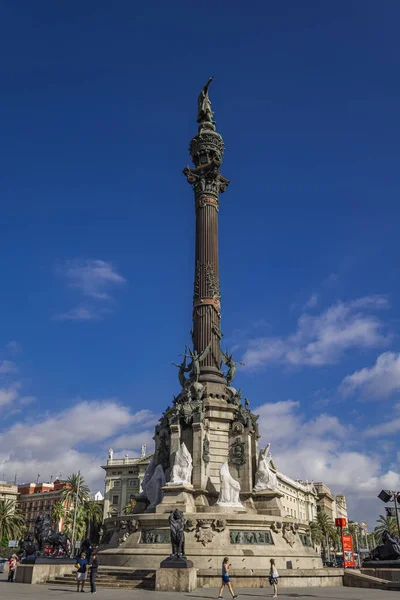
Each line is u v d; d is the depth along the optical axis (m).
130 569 28.73
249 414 40.91
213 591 25.42
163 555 30.12
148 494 37.94
